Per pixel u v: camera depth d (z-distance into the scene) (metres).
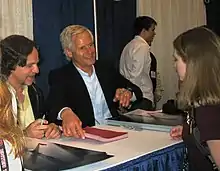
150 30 3.67
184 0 4.57
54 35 3.26
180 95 1.50
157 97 4.15
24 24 3.05
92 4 3.54
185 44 1.47
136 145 1.72
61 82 2.34
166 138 1.84
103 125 2.15
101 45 3.67
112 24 3.77
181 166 1.73
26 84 1.99
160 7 4.27
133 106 2.52
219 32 4.81
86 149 1.59
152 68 3.79
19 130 1.04
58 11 3.29
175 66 1.54
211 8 4.86
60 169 1.34
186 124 1.56
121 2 3.83
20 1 3.01
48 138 1.82
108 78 2.52
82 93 2.36
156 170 1.63
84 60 2.39
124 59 3.66
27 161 1.38
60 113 2.12
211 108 1.39
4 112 1.00
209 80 1.42
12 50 1.85
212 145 1.36
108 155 1.52
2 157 0.99
